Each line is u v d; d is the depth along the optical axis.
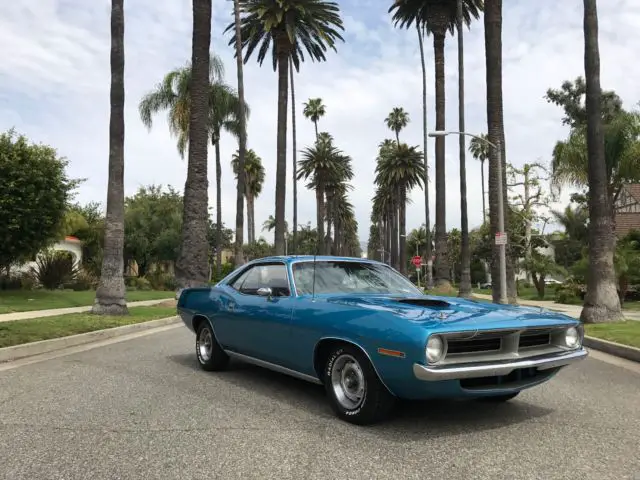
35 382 7.28
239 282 7.47
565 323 5.34
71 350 10.35
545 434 5.05
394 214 78.81
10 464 4.27
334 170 71.31
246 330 6.79
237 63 28.69
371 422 5.21
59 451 4.55
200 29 20.94
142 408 5.89
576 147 23.30
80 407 5.94
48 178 23.09
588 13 15.12
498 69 21.38
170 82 30.73
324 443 4.74
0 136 22.69
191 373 7.84
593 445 4.76
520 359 4.97
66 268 28.84
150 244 41.94
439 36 36.59
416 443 4.75
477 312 5.20
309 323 5.65
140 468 4.19
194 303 8.20
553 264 34.53
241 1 32.72
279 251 34.53
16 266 27.56
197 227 20.58
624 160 22.83
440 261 35.53
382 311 5.05
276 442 4.77
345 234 119.69
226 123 34.84
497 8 21.33
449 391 4.71
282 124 34.94
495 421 5.46
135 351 10.12
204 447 4.65
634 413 5.88
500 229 20.98
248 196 70.00
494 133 21.36
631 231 30.05
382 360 4.84
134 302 22.62
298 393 6.56
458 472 4.11
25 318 14.51
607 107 38.31
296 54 37.28
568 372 8.41
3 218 21.86
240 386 6.95
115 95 16.50
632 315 19.48
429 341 4.56
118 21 16.67
